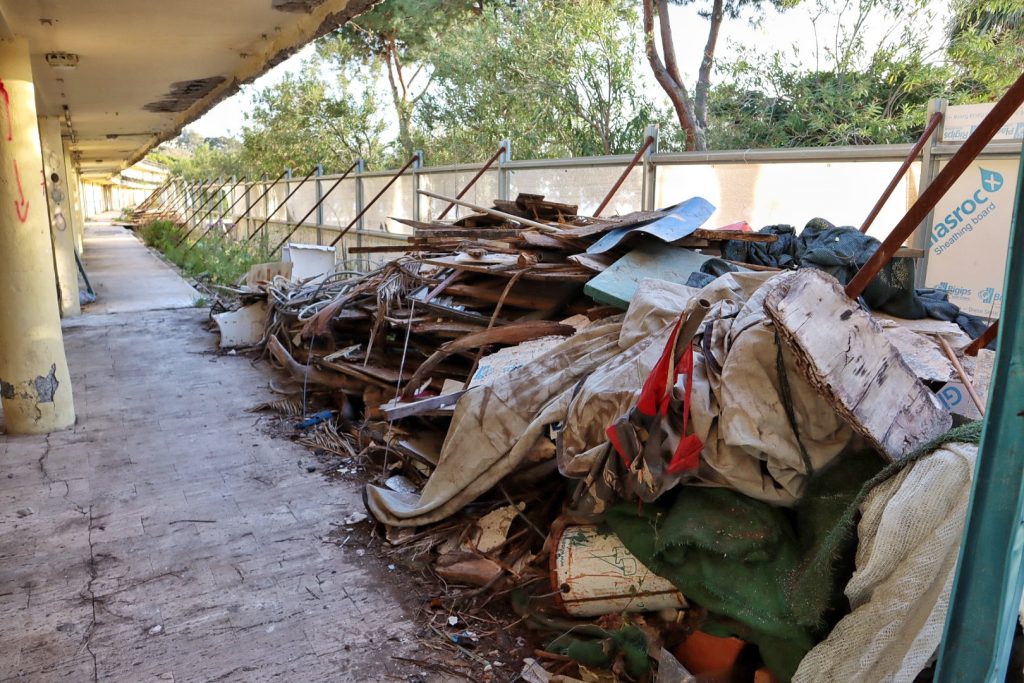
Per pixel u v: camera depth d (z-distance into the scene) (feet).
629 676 9.82
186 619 11.71
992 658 5.39
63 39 24.17
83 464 18.20
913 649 7.20
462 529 13.34
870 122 36.01
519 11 50.16
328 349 22.65
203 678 10.35
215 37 24.47
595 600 10.55
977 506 5.35
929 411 9.02
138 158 85.87
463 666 10.68
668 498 10.24
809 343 8.00
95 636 11.27
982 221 16.46
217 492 16.51
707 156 21.38
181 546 14.03
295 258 32.96
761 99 42.68
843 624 8.05
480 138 51.67
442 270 19.81
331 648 11.03
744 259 16.22
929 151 17.03
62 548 13.94
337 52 78.28
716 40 49.24
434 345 19.51
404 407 14.33
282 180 61.72
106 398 23.93
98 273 59.11
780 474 9.21
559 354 12.96
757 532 9.18
